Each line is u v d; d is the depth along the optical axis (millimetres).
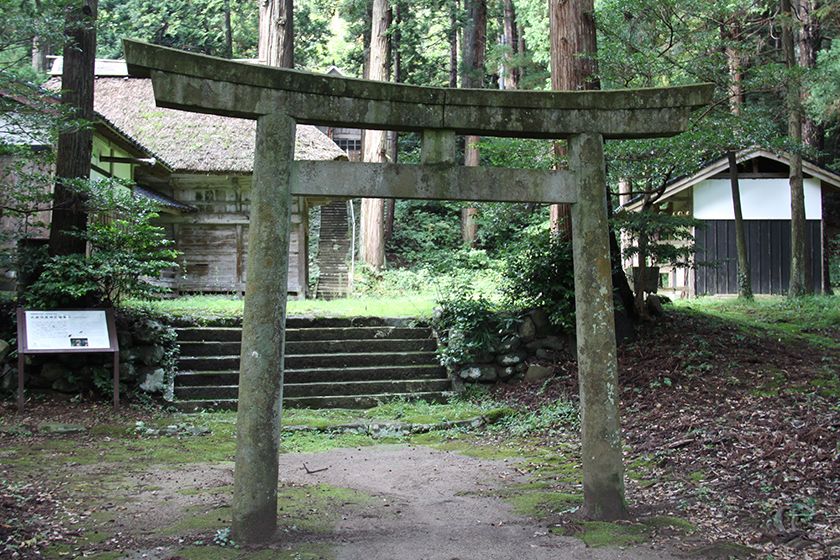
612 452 4699
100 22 9133
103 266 8586
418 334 10383
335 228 25859
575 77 9836
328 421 8023
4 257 8922
